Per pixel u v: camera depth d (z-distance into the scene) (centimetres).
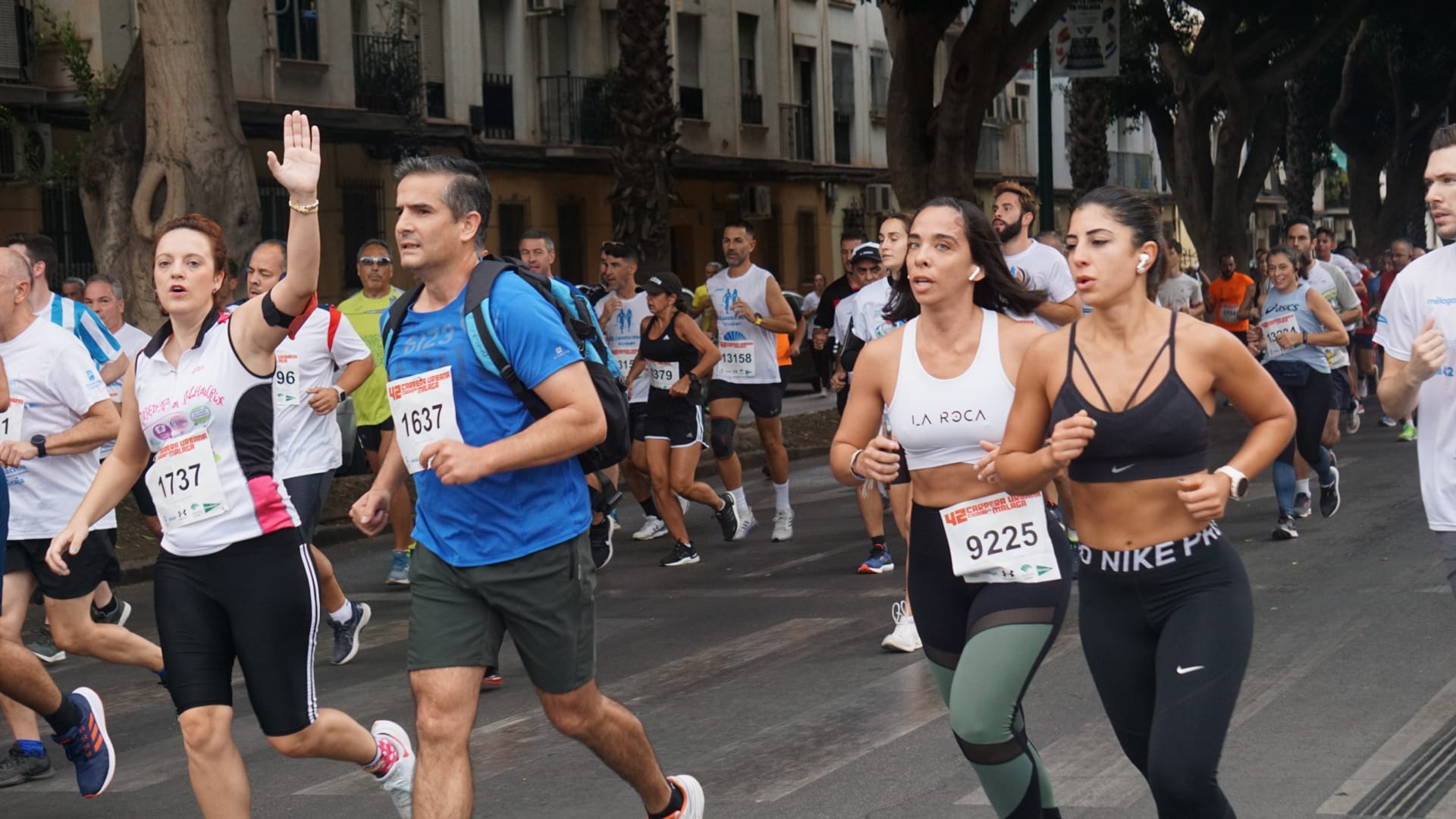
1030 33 2117
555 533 420
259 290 809
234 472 450
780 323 1166
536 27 3130
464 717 417
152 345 471
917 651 757
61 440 621
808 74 3988
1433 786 511
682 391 1073
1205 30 3325
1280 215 7575
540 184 3141
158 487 454
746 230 1172
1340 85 4559
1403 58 4109
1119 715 397
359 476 1508
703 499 1135
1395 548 965
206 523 448
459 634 419
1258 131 3456
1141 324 389
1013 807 412
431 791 410
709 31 3556
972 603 427
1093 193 392
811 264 4006
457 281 427
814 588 961
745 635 829
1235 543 1027
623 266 1198
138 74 1611
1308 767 536
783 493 1192
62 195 2267
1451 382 483
